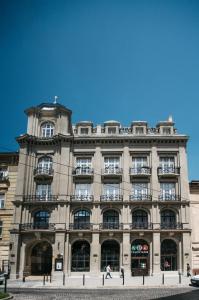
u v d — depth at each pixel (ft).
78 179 165.89
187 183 163.02
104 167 168.35
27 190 164.66
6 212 164.55
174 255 156.66
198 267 155.43
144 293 88.94
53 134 174.91
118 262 156.15
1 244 160.25
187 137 168.86
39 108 178.09
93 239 155.53
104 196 161.89
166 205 160.15
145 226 158.10
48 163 170.19
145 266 154.81
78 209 161.68
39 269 157.99
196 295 82.43
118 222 159.74
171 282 122.72
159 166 167.02
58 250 153.17
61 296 82.94
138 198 161.07
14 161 172.55
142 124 174.60
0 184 169.17
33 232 156.25
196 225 162.40
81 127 175.42
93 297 80.59
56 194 162.81
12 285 115.44
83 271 154.51
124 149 169.17
